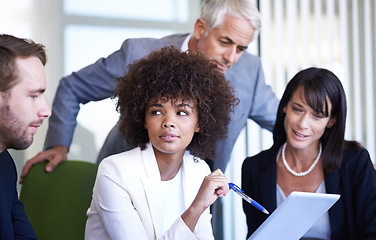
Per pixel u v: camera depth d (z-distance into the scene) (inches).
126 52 84.6
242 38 79.5
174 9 133.2
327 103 69.9
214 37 80.3
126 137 61.9
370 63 143.6
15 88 48.6
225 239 130.6
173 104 56.1
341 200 71.4
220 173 56.5
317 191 73.5
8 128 49.6
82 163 72.8
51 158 73.7
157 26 132.3
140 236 55.9
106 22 129.0
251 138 132.4
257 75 96.0
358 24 142.4
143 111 58.8
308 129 70.3
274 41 133.8
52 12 126.0
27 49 49.6
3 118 49.1
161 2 132.3
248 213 76.0
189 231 53.4
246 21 78.7
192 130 57.6
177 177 61.4
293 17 135.7
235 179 132.2
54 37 126.2
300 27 136.5
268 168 75.0
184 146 57.4
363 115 143.9
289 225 54.4
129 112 60.4
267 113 98.3
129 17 130.5
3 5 123.3
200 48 83.1
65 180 71.8
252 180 75.8
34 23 125.0
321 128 70.5
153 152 59.4
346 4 141.2
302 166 74.9
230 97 63.4
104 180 56.8
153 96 56.6
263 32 132.5
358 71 142.6
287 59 135.4
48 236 70.2
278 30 134.3
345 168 72.2
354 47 142.0
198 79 57.6
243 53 94.3
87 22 128.0
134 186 57.0
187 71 57.2
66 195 71.2
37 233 70.4
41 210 71.1
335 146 72.1
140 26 131.2
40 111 50.8
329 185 71.9
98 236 58.9
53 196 71.3
